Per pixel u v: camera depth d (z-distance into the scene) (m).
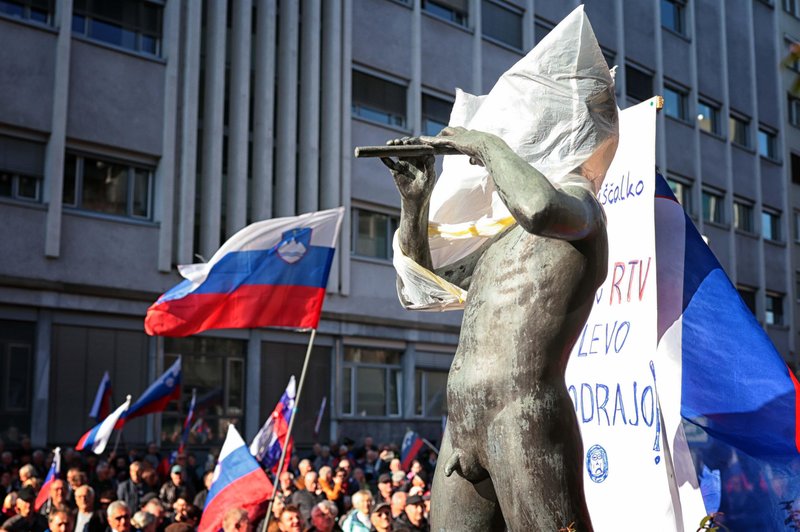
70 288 18.47
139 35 20.31
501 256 2.11
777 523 3.68
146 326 7.92
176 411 19.95
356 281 23.31
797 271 37.03
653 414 3.96
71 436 18.36
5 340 17.78
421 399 24.83
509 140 2.17
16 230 18.05
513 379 1.99
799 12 38.78
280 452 10.11
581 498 1.98
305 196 22.64
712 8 34.78
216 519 7.06
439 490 2.17
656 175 4.19
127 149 19.62
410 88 25.06
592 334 4.18
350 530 7.98
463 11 26.84
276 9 22.77
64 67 18.84
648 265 4.04
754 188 35.38
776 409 3.80
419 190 2.30
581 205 1.93
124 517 7.00
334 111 23.25
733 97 35.22
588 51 2.14
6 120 18.11
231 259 7.97
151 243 19.78
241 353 21.28
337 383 22.88
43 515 8.47
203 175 20.98
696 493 3.87
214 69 21.17
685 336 4.06
